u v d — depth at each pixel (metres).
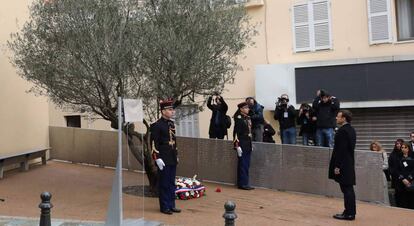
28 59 9.70
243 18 10.62
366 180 9.85
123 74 8.99
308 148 10.52
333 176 8.32
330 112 11.79
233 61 10.38
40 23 9.56
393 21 13.63
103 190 10.49
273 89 14.33
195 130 15.72
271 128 12.50
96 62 8.84
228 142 11.55
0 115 12.89
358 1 14.00
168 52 8.80
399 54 13.45
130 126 9.99
